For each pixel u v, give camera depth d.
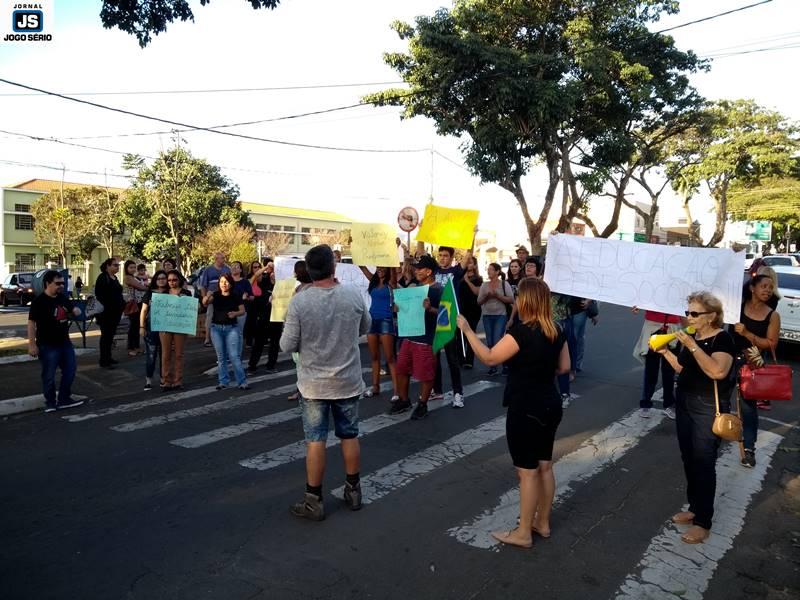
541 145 20.08
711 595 3.47
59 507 4.53
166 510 4.48
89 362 11.01
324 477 5.16
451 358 7.57
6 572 3.58
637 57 20.62
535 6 19.66
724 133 35.72
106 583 3.46
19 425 6.85
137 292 11.96
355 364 4.35
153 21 9.25
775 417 7.45
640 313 19.31
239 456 5.73
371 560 3.75
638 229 52.69
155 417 7.20
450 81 18.69
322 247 4.30
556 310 9.12
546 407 3.87
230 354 8.79
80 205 44.53
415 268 7.02
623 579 3.60
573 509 4.60
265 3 9.16
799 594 3.51
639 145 27.64
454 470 5.37
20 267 51.53
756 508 4.71
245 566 3.66
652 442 6.27
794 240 60.72
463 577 3.57
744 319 6.12
